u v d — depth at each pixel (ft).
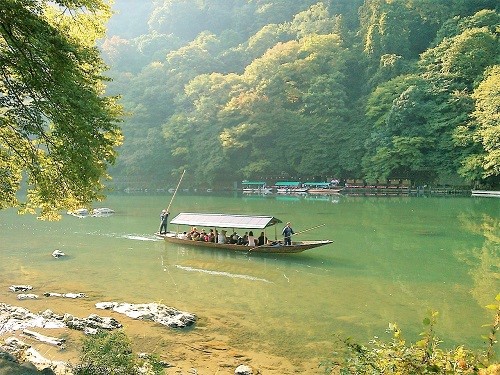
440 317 43.32
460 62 187.93
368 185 199.93
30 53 25.27
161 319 42.19
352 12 318.04
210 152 232.32
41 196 31.94
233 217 79.10
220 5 397.80
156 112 270.46
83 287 54.75
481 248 76.59
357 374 18.30
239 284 56.65
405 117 186.19
